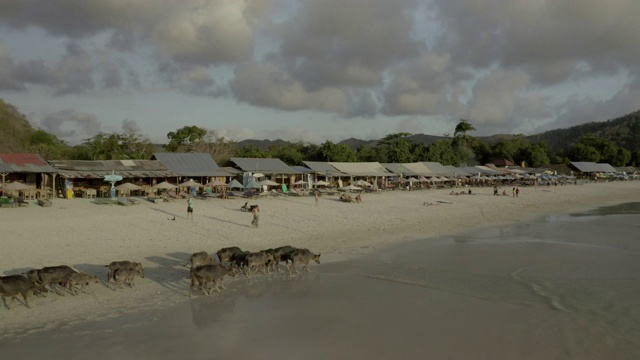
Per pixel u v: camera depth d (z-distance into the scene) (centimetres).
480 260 2309
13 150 7394
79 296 1620
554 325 1388
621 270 2106
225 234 2845
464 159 11906
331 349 1204
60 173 4678
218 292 1714
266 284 1839
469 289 1780
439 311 1515
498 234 3181
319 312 1502
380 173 7525
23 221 3081
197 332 1316
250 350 1195
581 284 1861
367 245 2669
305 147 10225
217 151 8600
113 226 2988
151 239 2600
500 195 6562
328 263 2214
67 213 3534
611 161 13812
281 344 1237
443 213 4344
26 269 1891
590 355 1177
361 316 1464
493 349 1209
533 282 1889
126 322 1387
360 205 4781
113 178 4838
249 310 1518
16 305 1511
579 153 13325
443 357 1156
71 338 1257
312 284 1845
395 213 4203
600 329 1357
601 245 2769
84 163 5112
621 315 1479
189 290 1694
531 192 7419
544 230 3400
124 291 1689
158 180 5541
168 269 2000
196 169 5778
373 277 1959
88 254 2191
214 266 1703
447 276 1983
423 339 1275
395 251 2519
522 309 1538
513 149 13050
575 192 7638
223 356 1158
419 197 5938
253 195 5191
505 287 1809
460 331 1336
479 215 4306
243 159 6512
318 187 6956
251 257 1920
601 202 6059
